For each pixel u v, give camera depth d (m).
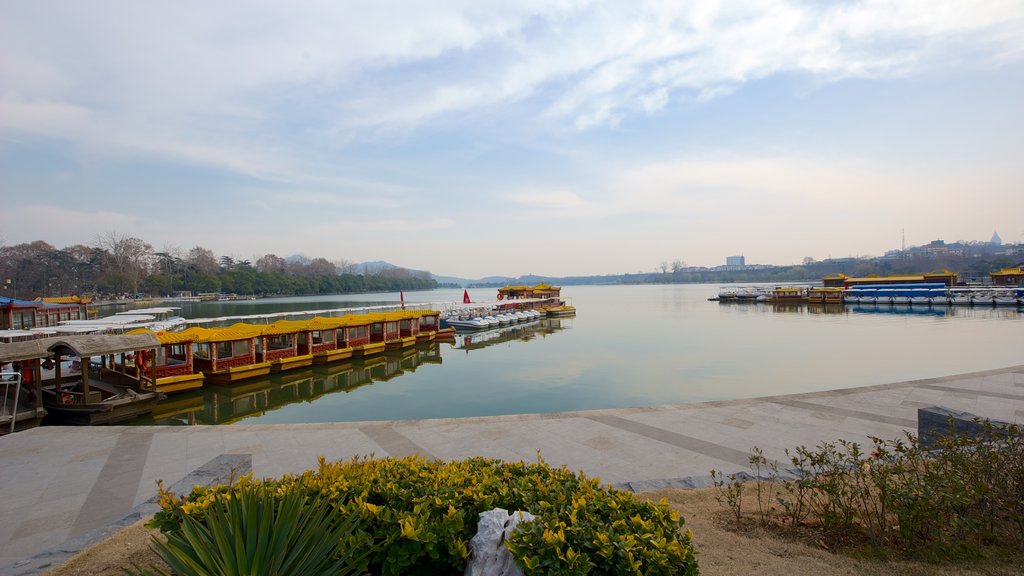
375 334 42.16
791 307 86.38
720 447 10.70
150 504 6.91
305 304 109.25
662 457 10.12
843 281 105.19
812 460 6.54
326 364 34.75
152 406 21.52
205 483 7.02
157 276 110.25
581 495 4.59
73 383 22.45
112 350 20.11
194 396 26.27
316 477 5.18
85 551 5.59
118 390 22.31
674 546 3.67
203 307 97.88
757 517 6.39
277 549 3.50
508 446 10.96
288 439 11.67
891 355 34.28
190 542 3.53
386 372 33.34
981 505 5.69
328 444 11.27
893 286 94.81
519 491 4.75
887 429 11.70
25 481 9.37
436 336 49.25
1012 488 5.79
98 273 103.44
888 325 53.81
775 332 50.09
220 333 29.12
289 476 5.28
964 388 15.51
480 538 4.03
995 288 81.75
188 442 11.59
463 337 52.66
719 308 90.38
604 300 138.50
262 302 121.50
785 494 7.35
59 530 7.45
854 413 13.11
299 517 3.87
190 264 128.62
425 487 4.84
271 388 28.47
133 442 11.62
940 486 5.41
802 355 35.34
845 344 40.19
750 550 5.37
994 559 5.01
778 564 5.03
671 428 12.12
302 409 23.75
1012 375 17.33
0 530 7.45
